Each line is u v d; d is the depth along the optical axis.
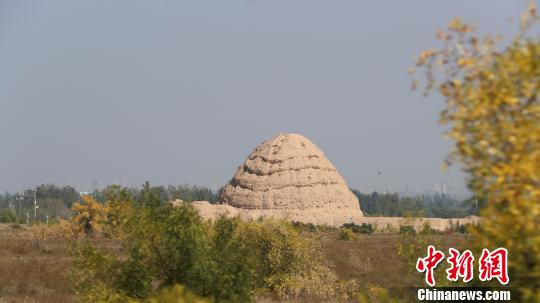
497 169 17.39
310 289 75.06
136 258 37.22
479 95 18.05
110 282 37.81
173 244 37.12
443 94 18.58
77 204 166.75
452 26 18.59
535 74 17.58
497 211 18.53
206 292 36.75
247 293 38.50
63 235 162.12
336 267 108.38
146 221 37.50
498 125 18.22
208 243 39.72
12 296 67.69
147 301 34.78
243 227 73.56
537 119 17.77
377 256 133.12
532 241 17.88
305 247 78.12
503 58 18.16
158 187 40.16
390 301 30.06
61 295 68.50
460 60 18.38
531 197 17.11
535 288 20.67
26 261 100.06
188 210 38.38
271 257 74.50
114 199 39.47
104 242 132.12
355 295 73.56
